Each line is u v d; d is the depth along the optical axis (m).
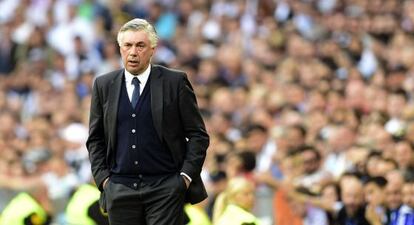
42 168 47.31
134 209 27.38
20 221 38.12
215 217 34.81
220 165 42.34
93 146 27.69
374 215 36.59
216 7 71.12
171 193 27.16
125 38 27.12
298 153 41.62
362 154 39.59
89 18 71.12
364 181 37.38
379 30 63.19
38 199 39.06
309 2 69.31
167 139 27.30
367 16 64.12
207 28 68.75
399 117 48.69
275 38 64.12
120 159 27.36
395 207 36.44
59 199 44.38
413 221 35.91
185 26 70.94
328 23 65.69
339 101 50.50
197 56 64.56
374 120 46.22
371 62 60.03
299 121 49.19
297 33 64.25
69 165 50.38
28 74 65.44
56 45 69.31
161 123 27.20
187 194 27.61
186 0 71.81
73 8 70.94
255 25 67.88
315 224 38.75
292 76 57.91
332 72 58.47
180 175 27.33
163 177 27.31
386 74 54.66
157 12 71.38
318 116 48.28
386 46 62.59
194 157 27.39
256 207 39.41
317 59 60.22
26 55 69.31
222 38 68.00
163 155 27.36
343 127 45.31
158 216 27.19
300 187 39.72
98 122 27.61
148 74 27.44
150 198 27.27
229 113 54.53
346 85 53.56
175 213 27.25
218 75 61.47
